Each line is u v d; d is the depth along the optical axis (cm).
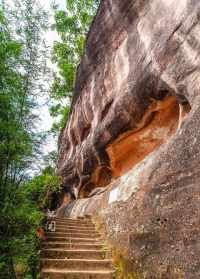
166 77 618
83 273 580
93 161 1119
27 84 586
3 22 545
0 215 469
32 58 604
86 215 982
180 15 591
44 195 706
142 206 585
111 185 883
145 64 700
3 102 494
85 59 1136
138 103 751
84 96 1182
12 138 493
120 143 921
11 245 470
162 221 508
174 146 532
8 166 511
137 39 760
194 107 516
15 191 510
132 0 786
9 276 463
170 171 520
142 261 538
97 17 1009
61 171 1534
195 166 457
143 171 629
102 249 702
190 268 417
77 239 760
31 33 615
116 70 874
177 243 457
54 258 651
